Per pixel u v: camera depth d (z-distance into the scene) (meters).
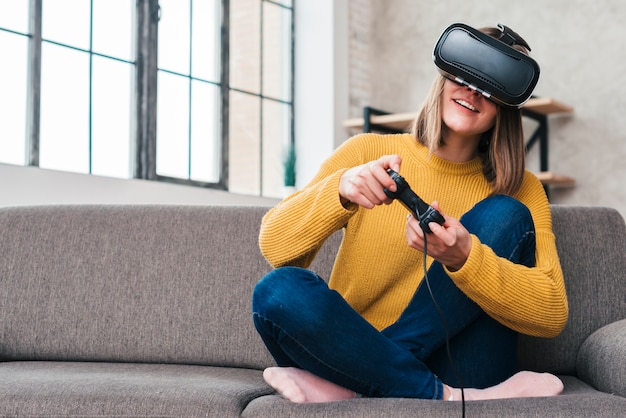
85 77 4.67
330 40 6.02
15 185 4.03
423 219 1.32
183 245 1.96
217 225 1.98
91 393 1.39
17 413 1.36
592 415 1.26
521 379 1.44
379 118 5.82
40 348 1.92
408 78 6.34
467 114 1.58
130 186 4.61
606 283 1.86
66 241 2.00
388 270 1.60
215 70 5.54
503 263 1.39
